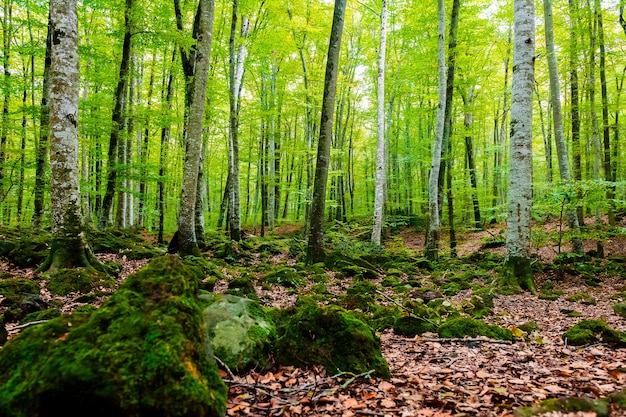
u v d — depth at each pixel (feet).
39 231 37.42
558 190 34.24
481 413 9.39
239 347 12.21
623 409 9.03
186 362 8.20
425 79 65.98
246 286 26.05
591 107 46.65
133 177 43.32
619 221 51.85
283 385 11.38
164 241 51.21
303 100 71.31
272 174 70.79
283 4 58.85
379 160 50.11
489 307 23.81
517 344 15.94
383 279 33.99
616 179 56.80
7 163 41.32
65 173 24.13
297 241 53.26
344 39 80.89
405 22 68.64
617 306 21.44
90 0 41.55
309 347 12.62
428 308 21.74
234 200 51.37
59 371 7.38
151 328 8.43
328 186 91.91
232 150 51.39
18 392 7.36
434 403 10.01
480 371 12.59
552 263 38.88
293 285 29.22
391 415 9.49
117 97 42.06
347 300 23.43
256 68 69.05
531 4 28.94
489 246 53.36
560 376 11.89
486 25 59.00
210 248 44.88
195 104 34.24
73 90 24.12
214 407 8.14
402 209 89.20
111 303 9.05
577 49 44.29
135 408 7.20
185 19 54.44
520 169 29.84
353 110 96.43
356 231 73.15
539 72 66.03
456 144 68.49
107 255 33.24
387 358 14.51
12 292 18.70
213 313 13.03
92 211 69.36
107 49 55.98
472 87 65.82
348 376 11.81
